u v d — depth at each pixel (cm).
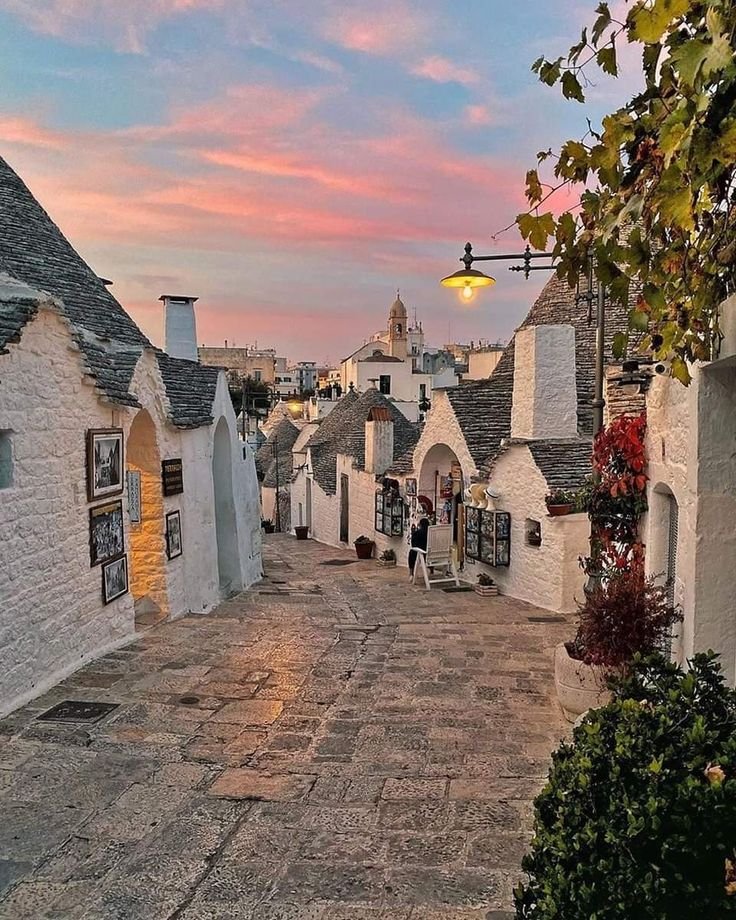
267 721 643
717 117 229
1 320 678
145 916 369
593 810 265
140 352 1062
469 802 487
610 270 309
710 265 282
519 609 1193
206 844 436
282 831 450
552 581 1183
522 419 1300
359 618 1127
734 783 250
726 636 471
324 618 1122
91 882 398
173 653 868
